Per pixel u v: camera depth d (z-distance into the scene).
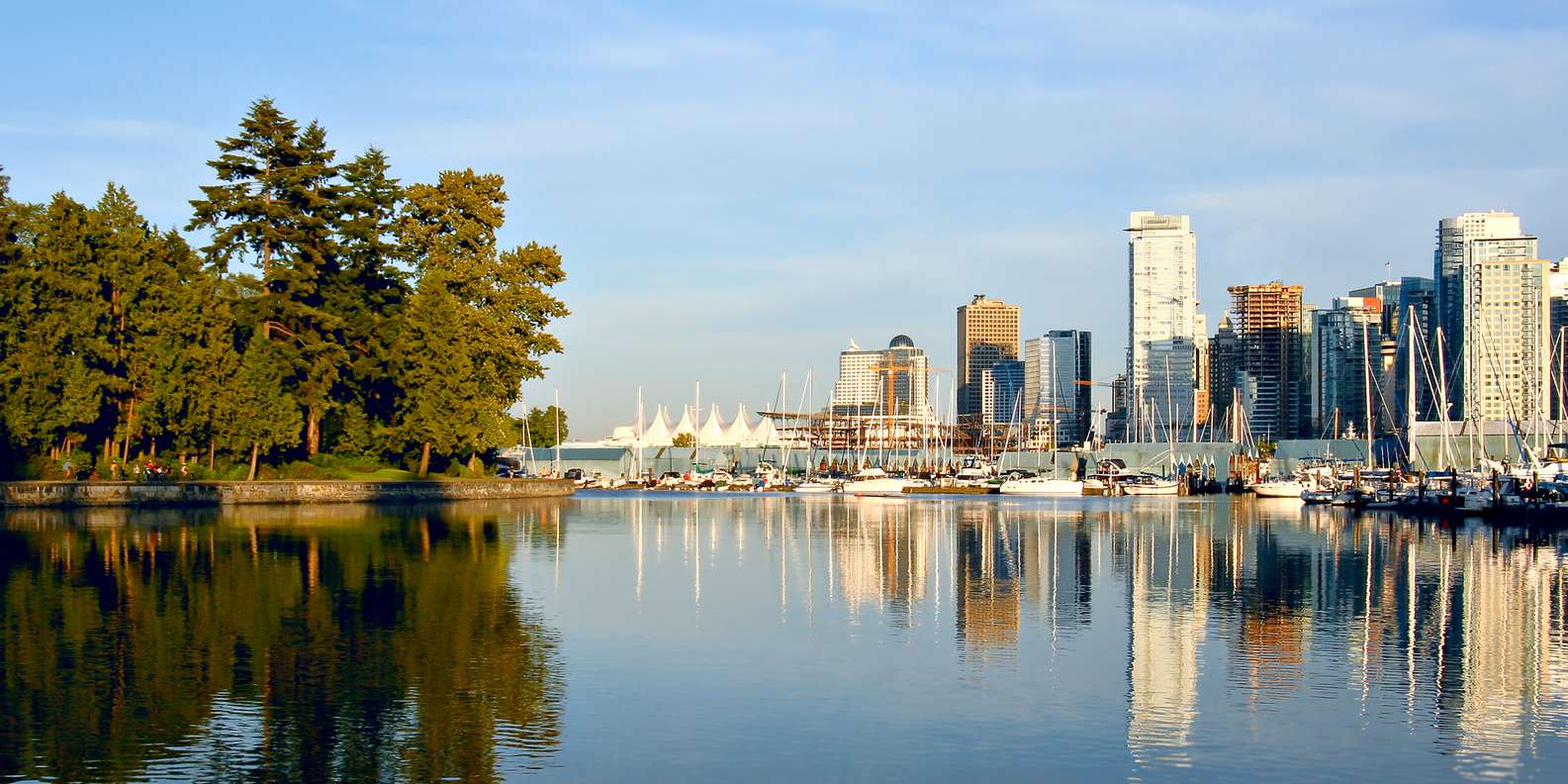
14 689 35.56
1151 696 36.38
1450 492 136.25
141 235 112.94
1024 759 30.23
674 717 33.53
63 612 48.22
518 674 38.19
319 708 33.88
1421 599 57.59
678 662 40.25
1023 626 48.25
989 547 84.56
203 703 34.25
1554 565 74.31
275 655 40.38
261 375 118.62
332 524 93.25
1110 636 46.19
